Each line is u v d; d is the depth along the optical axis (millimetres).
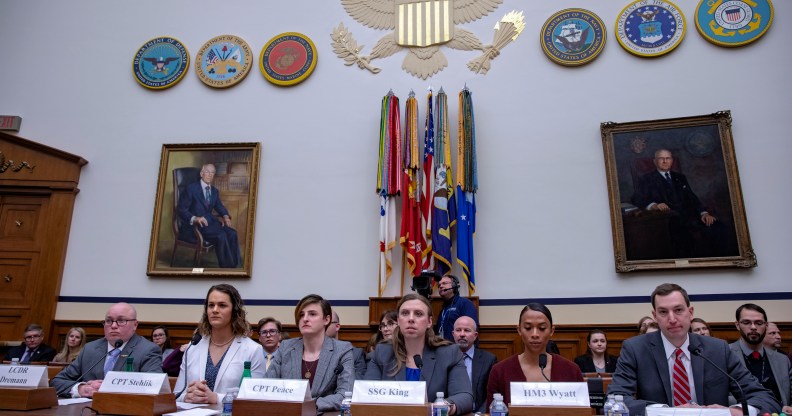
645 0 7133
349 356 3402
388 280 6867
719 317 6086
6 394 2602
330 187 7305
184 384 3451
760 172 6383
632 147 6750
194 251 7234
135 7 8203
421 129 7316
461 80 7406
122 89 7938
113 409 2557
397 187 6941
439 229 6668
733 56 6773
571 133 6992
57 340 7102
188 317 7055
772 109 6516
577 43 7184
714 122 6578
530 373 3354
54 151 7641
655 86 6898
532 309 3387
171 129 7727
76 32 8195
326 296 6949
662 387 3086
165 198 7449
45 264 7340
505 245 6789
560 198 6820
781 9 6754
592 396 2842
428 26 7625
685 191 6465
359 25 7793
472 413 2861
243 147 7520
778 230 6180
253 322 6961
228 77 7766
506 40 7438
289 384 2592
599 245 6590
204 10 8102
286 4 7996
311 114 7574
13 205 7656
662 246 6371
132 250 7355
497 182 7004
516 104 7207
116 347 3812
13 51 8188
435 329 5688
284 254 7156
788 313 5934
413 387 2484
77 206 7590
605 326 6266
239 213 7320
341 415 2615
